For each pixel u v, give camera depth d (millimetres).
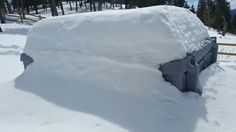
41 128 4629
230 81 6535
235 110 5141
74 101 5461
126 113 4766
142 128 4371
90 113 4941
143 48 5250
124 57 5473
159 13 5242
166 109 4738
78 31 6348
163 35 5062
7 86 6852
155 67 5145
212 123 4609
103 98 5273
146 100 4941
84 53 6090
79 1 60500
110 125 4480
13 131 4668
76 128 4441
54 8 26141
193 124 4500
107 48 5727
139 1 54750
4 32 21281
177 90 5027
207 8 50625
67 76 6203
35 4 50875
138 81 5203
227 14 57344
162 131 4309
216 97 5500
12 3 54875
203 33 6965
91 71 5836
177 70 4973
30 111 5457
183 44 5109
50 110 5316
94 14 6297
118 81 5398
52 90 6059
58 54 6621
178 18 5672
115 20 5738
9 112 5562
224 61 9633
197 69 5430
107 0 63656
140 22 5359
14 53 13844
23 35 20328
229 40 20047
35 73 6934
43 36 7137
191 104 4973
